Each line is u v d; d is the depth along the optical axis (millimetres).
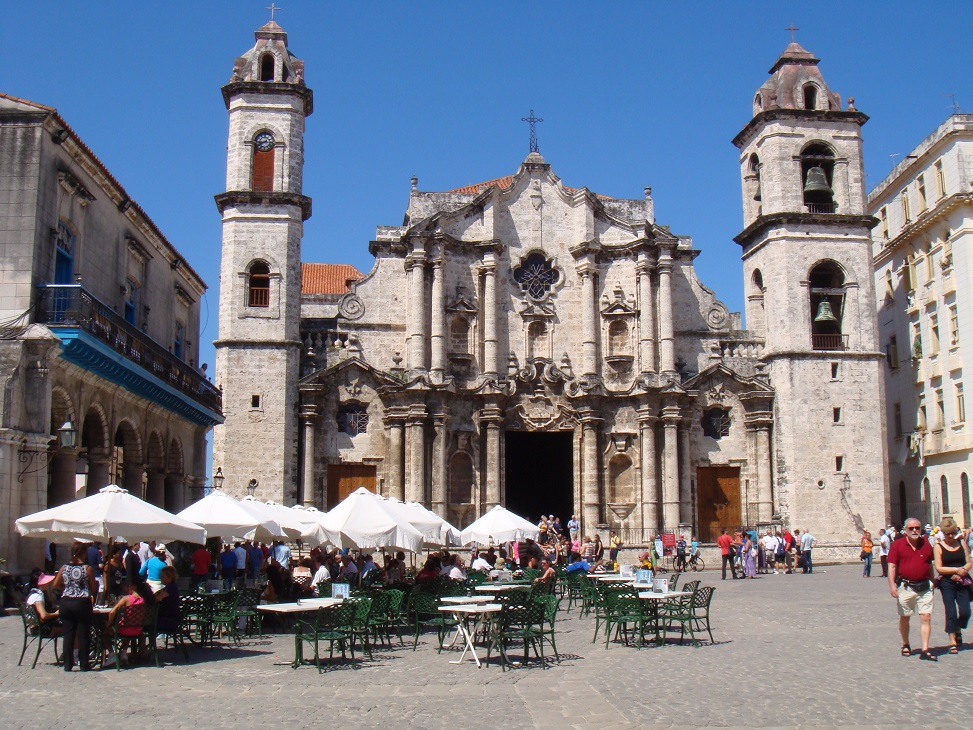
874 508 52562
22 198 30219
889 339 65750
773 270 54875
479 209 56000
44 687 16844
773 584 40031
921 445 59906
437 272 53906
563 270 56656
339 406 52719
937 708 13922
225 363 50781
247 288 51625
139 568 26766
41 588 20234
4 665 19266
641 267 55469
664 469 53656
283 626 26219
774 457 53969
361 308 54781
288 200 52312
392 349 54594
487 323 54625
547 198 57375
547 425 54844
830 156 56406
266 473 50031
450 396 53656
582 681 17188
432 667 19250
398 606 22891
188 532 21234
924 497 60125
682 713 14094
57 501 31781
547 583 27281
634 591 21922
